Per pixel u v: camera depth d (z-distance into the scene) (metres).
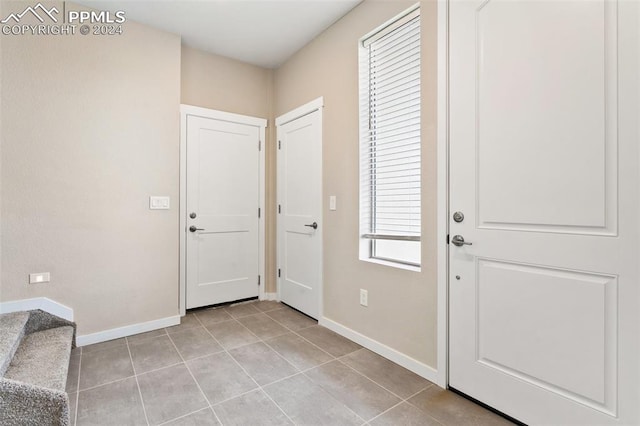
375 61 2.42
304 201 3.12
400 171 2.24
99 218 2.51
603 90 1.28
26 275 2.24
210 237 3.27
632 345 1.24
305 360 2.20
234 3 2.44
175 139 2.86
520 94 1.53
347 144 2.58
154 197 2.75
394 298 2.19
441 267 1.88
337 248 2.69
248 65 3.49
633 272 1.23
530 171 1.50
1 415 1.37
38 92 2.27
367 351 2.34
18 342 1.91
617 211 1.26
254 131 3.53
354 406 1.70
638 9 1.20
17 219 2.21
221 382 1.92
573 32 1.35
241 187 3.45
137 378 1.96
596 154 1.30
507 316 1.60
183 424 1.55
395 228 2.30
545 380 1.47
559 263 1.42
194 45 3.09
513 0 1.54
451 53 1.81
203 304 3.24
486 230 1.67
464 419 1.60
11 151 2.19
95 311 2.50
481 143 1.69
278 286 3.55
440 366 1.89
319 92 2.89
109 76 2.54
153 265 2.76
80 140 2.43
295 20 2.67
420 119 2.01
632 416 1.24
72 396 1.77
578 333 1.37
